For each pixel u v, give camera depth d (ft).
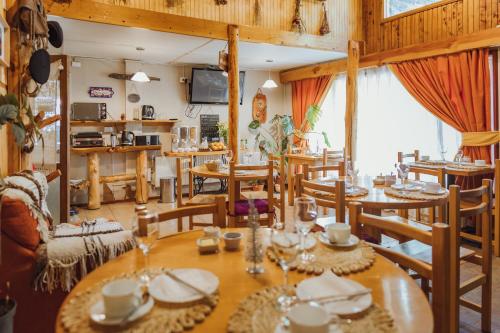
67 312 3.27
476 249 12.49
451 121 16.11
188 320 3.10
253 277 4.04
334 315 3.04
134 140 20.90
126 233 7.51
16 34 10.37
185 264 4.43
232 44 15.89
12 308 5.72
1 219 6.35
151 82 22.07
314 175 18.56
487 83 14.76
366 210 10.05
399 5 19.03
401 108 18.62
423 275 4.32
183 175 22.79
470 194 6.83
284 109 26.68
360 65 19.88
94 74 20.61
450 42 15.75
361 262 4.32
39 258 6.57
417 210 14.55
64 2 12.96
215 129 24.16
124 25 14.02
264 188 23.36
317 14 18.80
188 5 15.62
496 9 14.99
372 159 20.13
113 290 3.28
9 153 10.40
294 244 3.85
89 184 19.47
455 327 6.25
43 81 10.35
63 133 12.55
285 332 2.84
